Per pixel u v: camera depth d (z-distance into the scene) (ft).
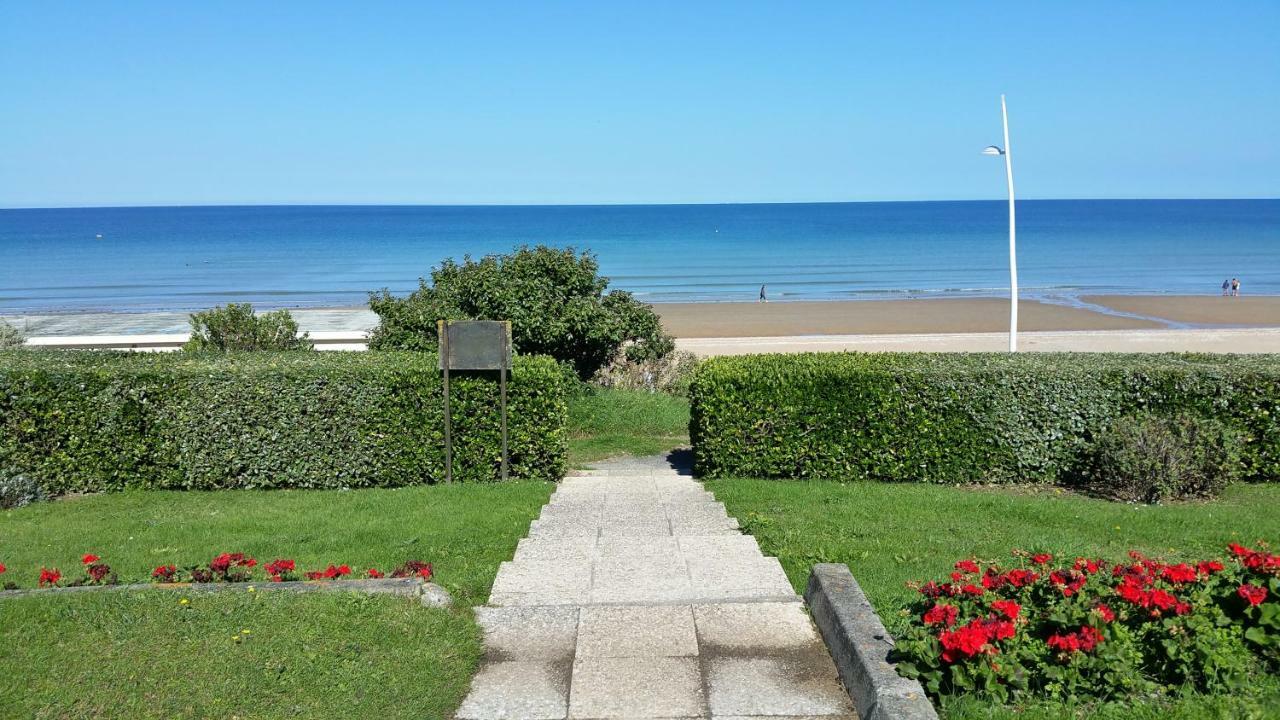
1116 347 106.73
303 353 42.73
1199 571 18.47
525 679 18.02
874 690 15.85
